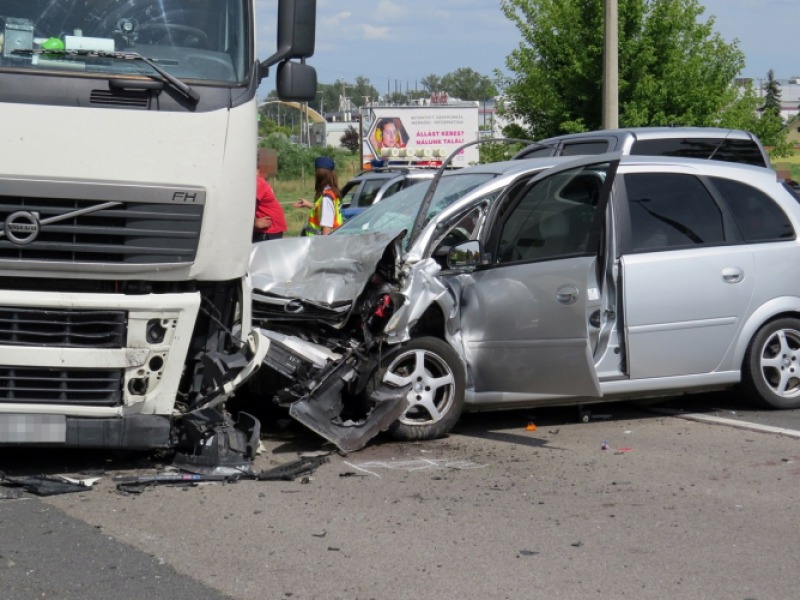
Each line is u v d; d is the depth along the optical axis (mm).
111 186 6012
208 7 6551
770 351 8742
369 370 7320
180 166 6156
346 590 4738
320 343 7461
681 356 8281
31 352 6000
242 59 6500
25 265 5961
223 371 6406
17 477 6297
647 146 12969
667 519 5871
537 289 7613
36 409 6098
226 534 5469
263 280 7891
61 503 5910
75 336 6082
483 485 6527
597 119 21531
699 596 4742
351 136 79375
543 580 4906
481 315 7934
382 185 20922
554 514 5941
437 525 5707
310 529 5590
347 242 7883
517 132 23109
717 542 5492
